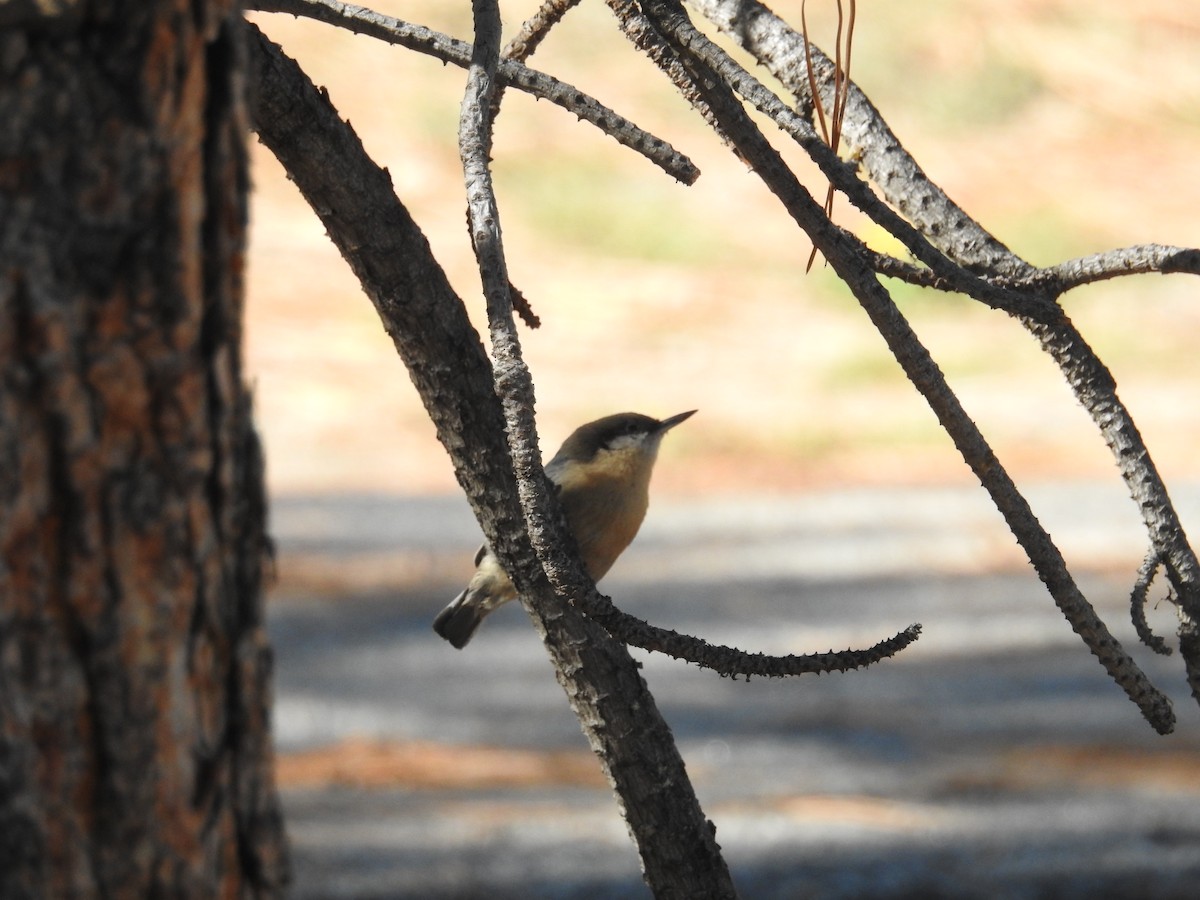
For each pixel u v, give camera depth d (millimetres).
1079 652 16969
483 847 11203
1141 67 47906
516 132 42344
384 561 20734
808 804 12312
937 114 45531
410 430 27922
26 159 2756
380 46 43656
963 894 10289
